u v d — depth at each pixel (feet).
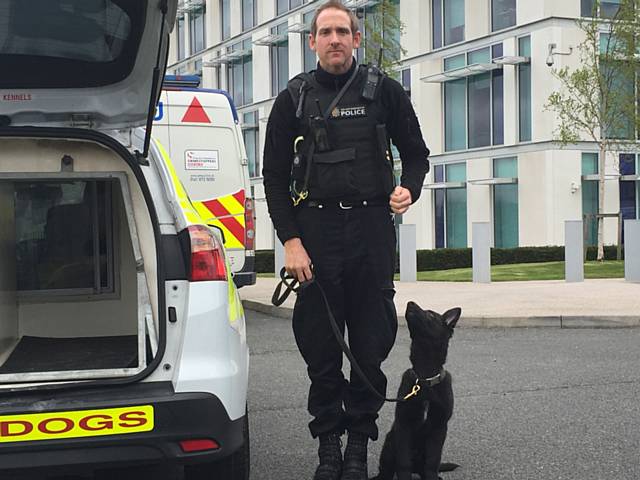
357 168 12.35
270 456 14.82
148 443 9.53
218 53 125.18
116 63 10.57
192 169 31.86
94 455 9.45
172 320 10.08
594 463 14.08
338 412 12.87
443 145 88.22
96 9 9.66
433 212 89.04
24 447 9.29
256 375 22.30
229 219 32.19
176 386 9.77
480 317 31.71
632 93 68.44
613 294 38.40
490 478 13.37
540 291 40.86
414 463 13.01
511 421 16.97
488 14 82.12
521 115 79.10
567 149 75.97
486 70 81.41
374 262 12.53
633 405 18.21
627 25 66.49
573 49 75.36
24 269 13.97
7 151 10.53
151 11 9.55
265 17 112.98
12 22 9.82
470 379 21.33
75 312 13.80
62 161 10.60
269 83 112.27
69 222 14.05
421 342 12.12
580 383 20.65
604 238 77.41
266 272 75.87
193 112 31.94
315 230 12.50
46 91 10.87
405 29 90.53
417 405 12.03
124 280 13.96
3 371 11.35
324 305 12.59
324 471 12.44
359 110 12.37
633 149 73.31
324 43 12.26
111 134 11.27
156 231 10.28
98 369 10.39
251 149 116.98
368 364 12.66
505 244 81.35
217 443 9.83
